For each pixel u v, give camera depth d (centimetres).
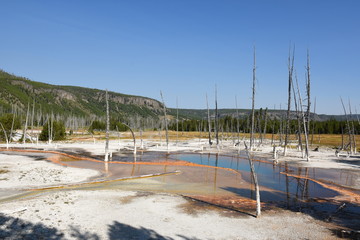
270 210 1650
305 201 1883
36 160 3734
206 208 1666
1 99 19138
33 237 1167
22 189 2067
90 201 1739
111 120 14000
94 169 3123
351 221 1465
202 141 8506
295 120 9356
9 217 1381
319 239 1220
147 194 1992
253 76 3378
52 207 1572
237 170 3278
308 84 4016
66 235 1204
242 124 11362
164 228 1319
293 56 4131
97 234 1227
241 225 1377
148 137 10069
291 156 4569
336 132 10831
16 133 8212
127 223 1373
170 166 3469
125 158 4234
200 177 2777
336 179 2717
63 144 6669
